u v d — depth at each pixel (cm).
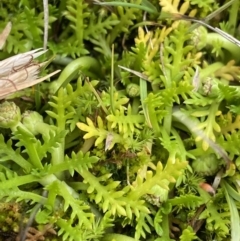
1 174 16
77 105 18
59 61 19
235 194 18
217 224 17
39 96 18
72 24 20
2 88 16
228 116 18
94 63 19
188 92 18
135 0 19
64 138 18
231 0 19
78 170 17
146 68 18
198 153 18
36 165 17
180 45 18
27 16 19
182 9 19
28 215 17
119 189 18
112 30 20
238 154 18
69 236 17
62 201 17
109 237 17
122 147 17
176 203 17
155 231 18
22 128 17
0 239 17
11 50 19
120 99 18
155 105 18
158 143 18
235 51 20
